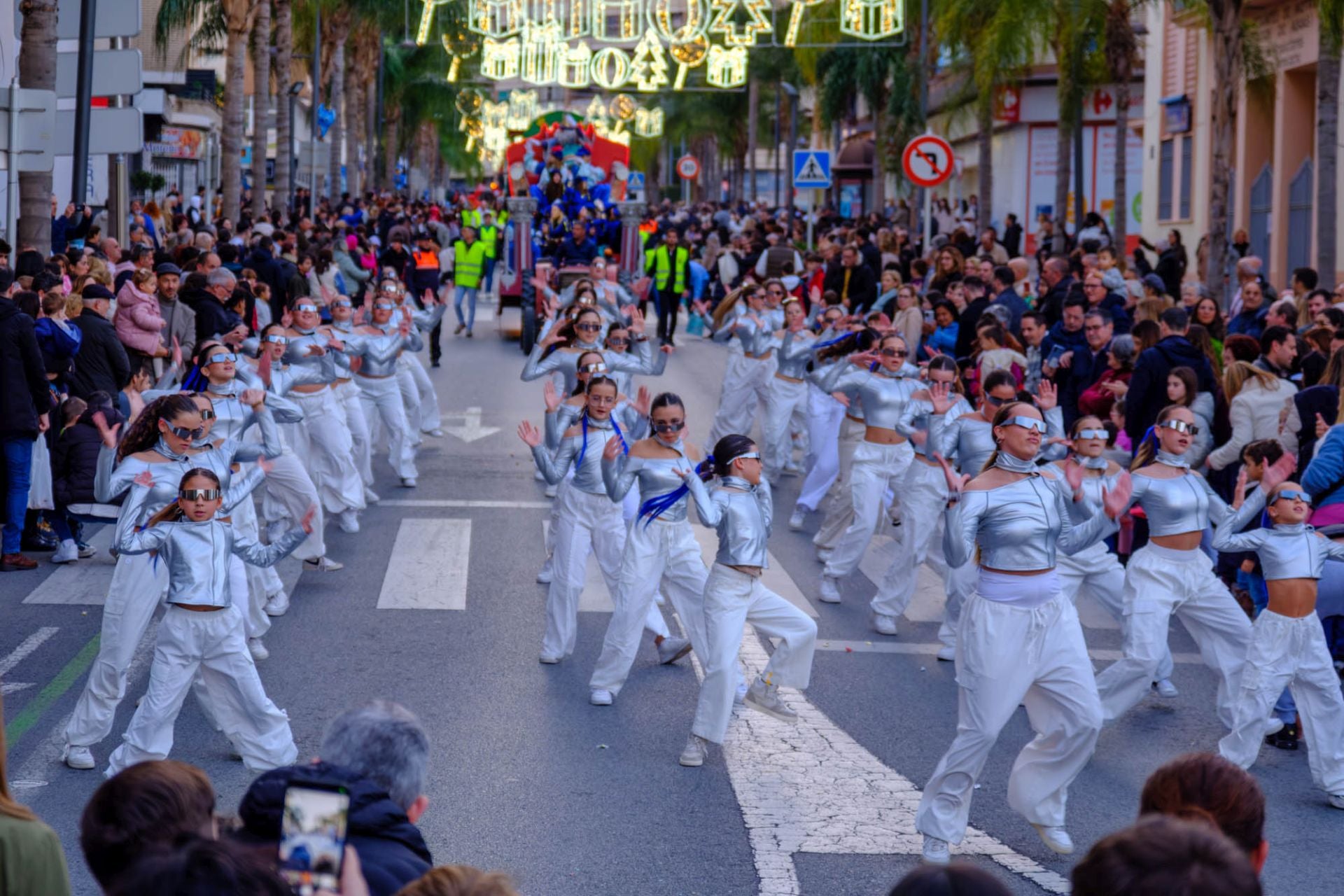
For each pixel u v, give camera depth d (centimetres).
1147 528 1313
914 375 1248
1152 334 1370
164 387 1222
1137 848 314
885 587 1162
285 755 818
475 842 737
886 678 1047
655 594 970
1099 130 5278
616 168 3475
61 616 1128
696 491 866
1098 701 746
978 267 2036
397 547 1378
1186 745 936
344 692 971
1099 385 1419
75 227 1856
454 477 1716
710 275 3550
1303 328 1531
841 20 4031
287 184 4456
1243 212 3375
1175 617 1265
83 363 1373
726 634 859
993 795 844
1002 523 743
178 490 821
